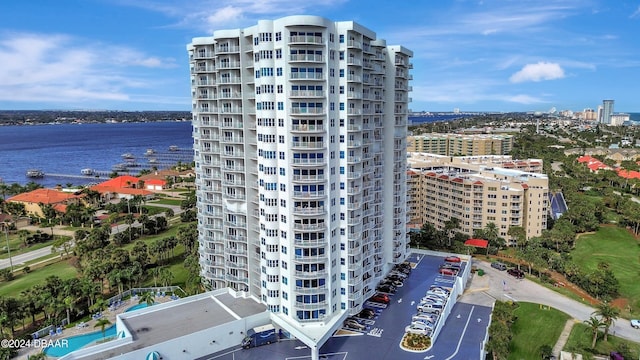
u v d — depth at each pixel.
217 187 113.62
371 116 106.81
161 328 93.19
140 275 127.94
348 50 92.31
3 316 96.81
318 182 92.19
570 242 173.12
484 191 175.12
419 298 114.44
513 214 172.50
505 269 141.88
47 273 147.12
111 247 165.25
